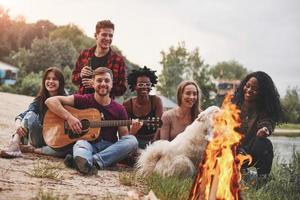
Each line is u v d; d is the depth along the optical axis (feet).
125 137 22.54
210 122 20.06
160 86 113.70
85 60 25.86
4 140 26.99
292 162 24.00
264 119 23.08
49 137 22.84
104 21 25.29
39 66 180.65
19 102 69.82
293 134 62.28
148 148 21.18
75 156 20.06
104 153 21.77
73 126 22.30
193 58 111.75
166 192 17.40
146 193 17.67
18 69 176.65
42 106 24.20
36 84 124.16
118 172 21.25
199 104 23.32
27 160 21.29
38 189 16.21
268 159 22.85
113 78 25.39
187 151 20.51
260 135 22.57
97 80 22.94
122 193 17.29
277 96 23.34
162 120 23.29
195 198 14.70
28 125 23.08
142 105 24.66
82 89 25.25
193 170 20.42
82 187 17.52
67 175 19.24
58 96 23.08
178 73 113.39
